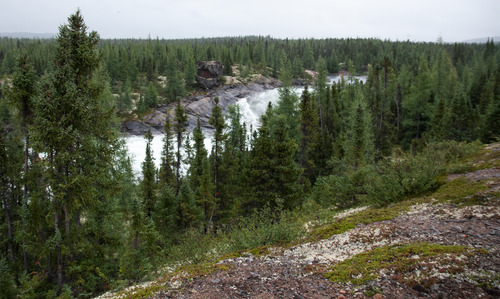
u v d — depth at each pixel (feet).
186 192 81.25
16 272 52.70
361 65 468.34
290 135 134.92
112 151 50.83
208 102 299.58
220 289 22.45
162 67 387.96
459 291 19.25
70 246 48.52
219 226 88.84
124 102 251.39
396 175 51.65
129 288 28.78
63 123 43.55
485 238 26.63
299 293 21.21
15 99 48.65
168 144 117.60
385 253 25.84
